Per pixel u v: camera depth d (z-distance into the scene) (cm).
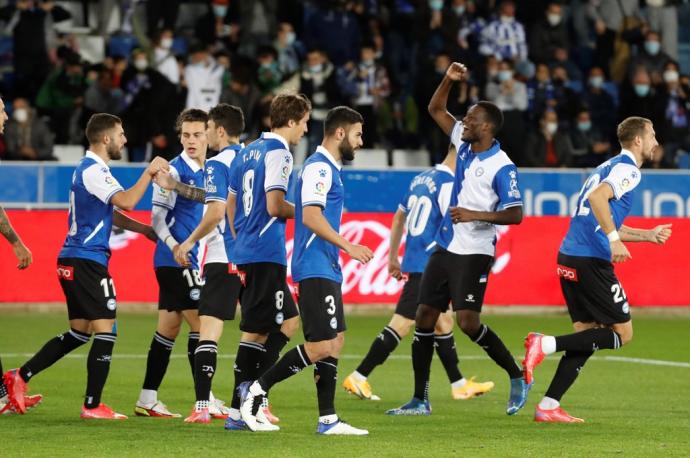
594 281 2934
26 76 7050
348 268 6088
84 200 2847
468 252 2967
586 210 2956
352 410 3155
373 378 3884
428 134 7138
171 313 3000
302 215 2572
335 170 2609
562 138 7050
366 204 6347
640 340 5131
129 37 7700
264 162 2691
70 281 2858
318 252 2592
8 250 5875
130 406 3152
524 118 7131
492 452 2392
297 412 3073
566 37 7775
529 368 2859
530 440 2577
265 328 2725
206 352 2841
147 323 5403
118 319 5553
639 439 2605
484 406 3256
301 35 7656
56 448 2391
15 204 6047
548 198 6494
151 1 7412
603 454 2383
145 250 5969
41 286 5912
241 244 2736
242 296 2764
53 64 7106
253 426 2639
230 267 2833
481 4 7825
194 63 6881
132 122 6694
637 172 2905
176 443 2470
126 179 6150
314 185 2556
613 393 3525
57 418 2872
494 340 2998
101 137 2867
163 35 7006
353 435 2623
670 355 4591
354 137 2620
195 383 2855
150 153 6669
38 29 7062
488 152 2962
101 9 7794
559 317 6056
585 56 8006
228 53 7012
